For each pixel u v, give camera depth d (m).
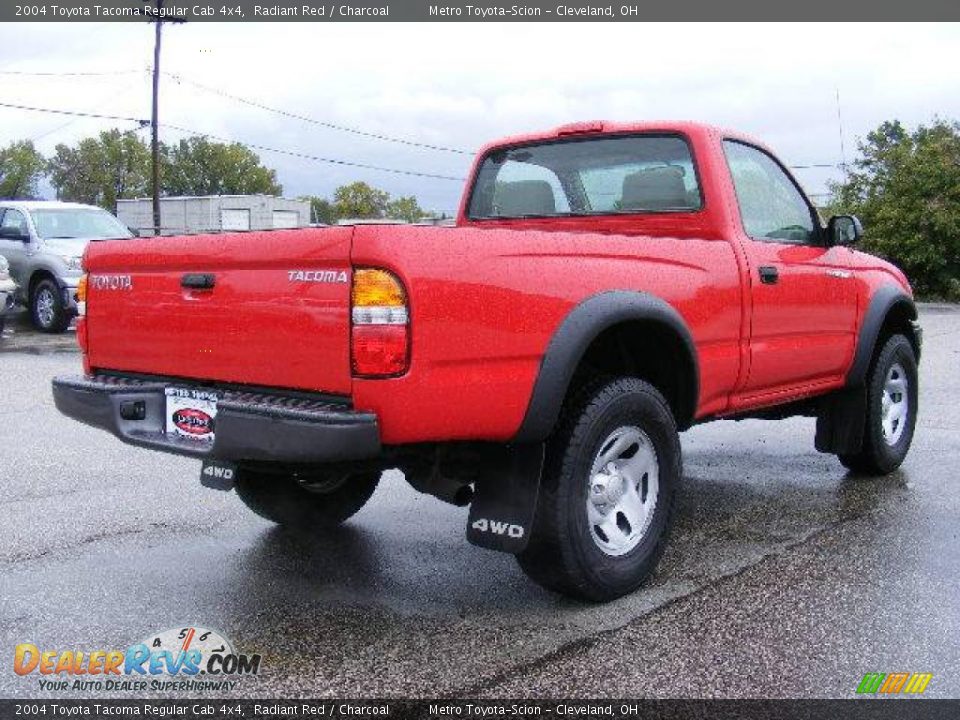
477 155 5.61
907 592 3.92
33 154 92.69
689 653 3.33
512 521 3.51
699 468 6.32
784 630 3.52
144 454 6.59
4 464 6.28
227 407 3.27
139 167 96.06
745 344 4.55
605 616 3.67
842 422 5.70
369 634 3.52
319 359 3.18
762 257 4.68
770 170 5.17
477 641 3.45
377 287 3.05
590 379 3.80
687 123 4.71
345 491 4.77
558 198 5.22
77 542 4.61
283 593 3.94
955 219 28.86
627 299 3.73
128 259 3.79
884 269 5.95
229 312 3.43
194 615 3.71
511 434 3.42
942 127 32.91
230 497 5.47
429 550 4.52
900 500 5.41
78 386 3.92
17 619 3.66
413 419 3.13
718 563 4.30
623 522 3.92
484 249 3.30
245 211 48.06
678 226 4.73
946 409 8.51
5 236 15.52
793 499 5.45
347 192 70.81
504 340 3.33
